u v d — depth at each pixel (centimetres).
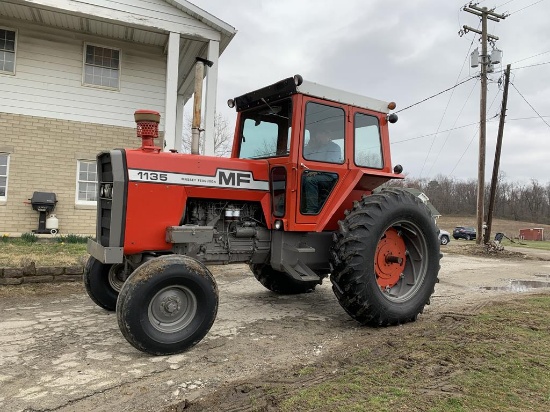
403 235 481
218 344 376
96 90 1047
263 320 459
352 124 468
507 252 1523
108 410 252
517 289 700
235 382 294
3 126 966
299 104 423
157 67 1110
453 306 541
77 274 618
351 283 414
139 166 378
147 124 401
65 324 424
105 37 1054
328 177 451
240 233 434
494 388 281
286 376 305
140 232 376
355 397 267
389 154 509
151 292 332
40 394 271
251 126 495
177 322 351
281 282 574
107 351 351
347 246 417
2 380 292
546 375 304
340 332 418
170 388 283
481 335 397
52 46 1006
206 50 1106
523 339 384
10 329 407
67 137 1020
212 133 1002
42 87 998
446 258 1268
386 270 465
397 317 436
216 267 814
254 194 440
